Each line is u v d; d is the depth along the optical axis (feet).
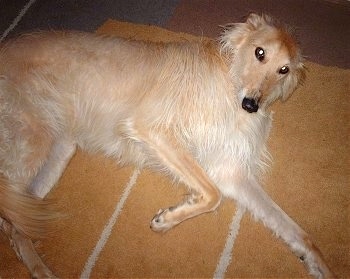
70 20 3.81
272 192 2.81
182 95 2.50
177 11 3.89
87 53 2.60
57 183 2.82
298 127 3.12
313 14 3.95
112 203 2.76
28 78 2.56
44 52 2.60
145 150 2.59
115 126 2.68
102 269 2.50
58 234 2.63
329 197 2.77
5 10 3.88
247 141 2.64
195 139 2.56
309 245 2.43
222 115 2.54
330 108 3.22
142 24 3.75
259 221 2.68
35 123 2.54
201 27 3.76
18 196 2.39
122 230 2.65
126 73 2.58
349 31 3.81
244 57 2.45
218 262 2.52
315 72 3.42
